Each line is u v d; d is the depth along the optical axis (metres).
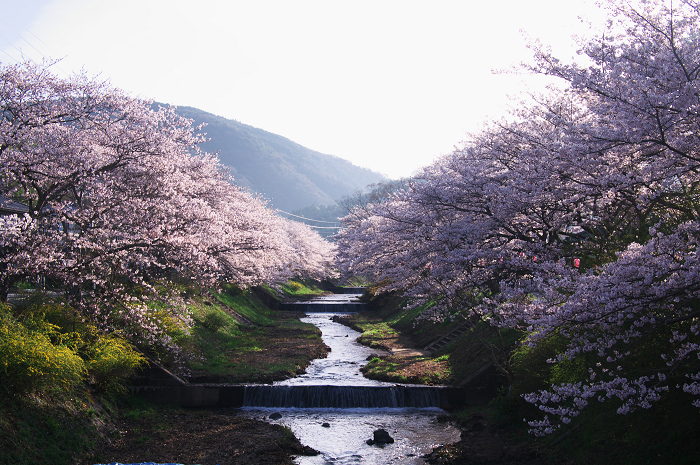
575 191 10.95
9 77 13.91
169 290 19.31
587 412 10.38
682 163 9.03
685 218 9.32
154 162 17.05
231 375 18.78
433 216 16.20
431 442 13.44
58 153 14.48
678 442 8.09
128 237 14.92
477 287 14.66
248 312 37.09
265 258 29.20
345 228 57.53
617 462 8.94
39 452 9.87
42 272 13.11
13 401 10.40
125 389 15.38
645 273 6.83
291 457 12.26
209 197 23.91
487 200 14.55
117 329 15.64
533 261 12.27
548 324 7.40
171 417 15.02
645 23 9.27
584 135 9.92
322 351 25.66
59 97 15.80
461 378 17.86
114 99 17.36
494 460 11.29
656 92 8.76
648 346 9.15
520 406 13.70
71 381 12.48
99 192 14.90
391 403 17.11
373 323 37.41
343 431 14.44
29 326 12.18
